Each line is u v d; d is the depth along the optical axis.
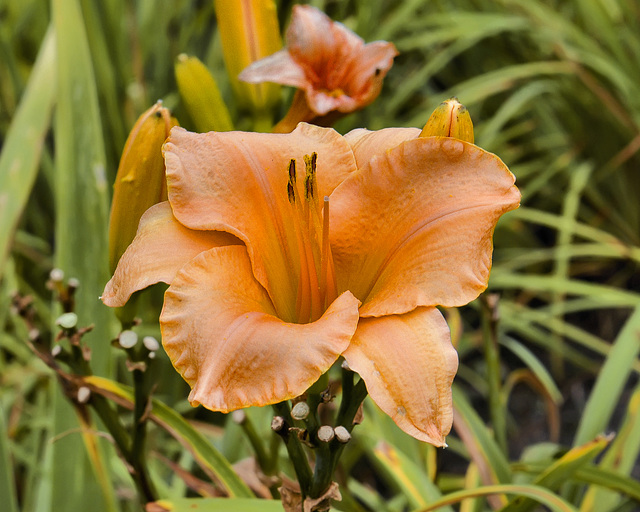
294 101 0.64
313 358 0.48
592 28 1.33
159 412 0.60
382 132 0.55
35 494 0.88
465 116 0.52
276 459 0.63
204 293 0.49
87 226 0.68
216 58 1.14
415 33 1.48
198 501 0.58
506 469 0.67
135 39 1.07
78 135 0.69
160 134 0.55
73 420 0.67
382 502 0.77
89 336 0.68
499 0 1.32
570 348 1.35
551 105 1.40
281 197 0.53
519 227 1.41
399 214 0.52
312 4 1.06
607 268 1.44
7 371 0.99
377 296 0.51
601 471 0.64
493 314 0.66
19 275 1.15
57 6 0.69
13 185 0.71
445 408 0.48
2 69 1.18
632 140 1.30
